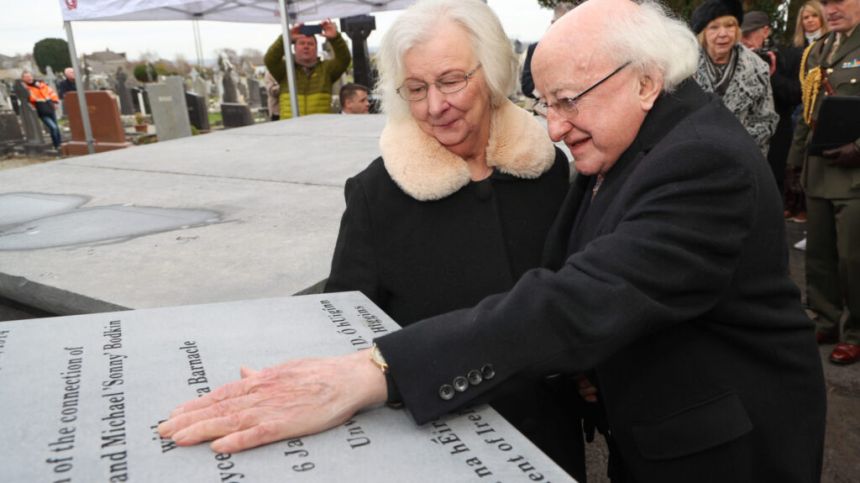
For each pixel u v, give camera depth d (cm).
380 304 152
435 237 145
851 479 253
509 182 152
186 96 1305
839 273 328
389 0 717
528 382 94
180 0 653
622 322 92
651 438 115
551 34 114
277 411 83
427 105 137
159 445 79
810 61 354
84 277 182
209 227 235
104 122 1073
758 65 351
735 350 113
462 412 93
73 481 71
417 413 88
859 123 302
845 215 315
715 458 112
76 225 245
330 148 407
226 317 121
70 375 95
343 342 110
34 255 206
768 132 358
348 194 150
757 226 107
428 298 146
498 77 138
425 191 141
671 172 100
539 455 81
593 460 284
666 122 112
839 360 334
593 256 98
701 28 351
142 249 209
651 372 114
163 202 280
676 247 95
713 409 111
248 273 182
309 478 74
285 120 562
